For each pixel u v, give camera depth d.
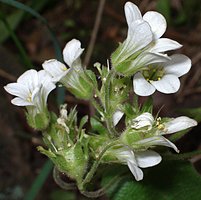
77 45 0.15
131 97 0.19
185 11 0.30
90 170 0.16
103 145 0.15
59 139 0.15
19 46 0.23
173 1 0.30
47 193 0.24
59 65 0.16
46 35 0.30
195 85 0.27
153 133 0.15
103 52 0.29
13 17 0.28
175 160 0.18
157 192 0.18
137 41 0.14
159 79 0.15
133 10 0.14
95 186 0.19
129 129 0.15
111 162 0.16
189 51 0.29
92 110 0.24
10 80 0.26
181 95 0.26
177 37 0.29
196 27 0.30
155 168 0.18
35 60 0.29
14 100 0.15
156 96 0.25
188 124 0.15
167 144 0.15
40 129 0.16
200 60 0.28
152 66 0.15
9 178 0.24
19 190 0.24
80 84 0.16
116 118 0.16
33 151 0.25
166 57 0.14
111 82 0.15
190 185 0.18
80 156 0.15
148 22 0.15
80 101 0.26
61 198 0.24
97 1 0.31
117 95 0.15
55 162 0.15
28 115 0.16
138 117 0.15
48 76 0.16
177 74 0.15
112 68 0.15
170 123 0.15
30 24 0.31
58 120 0.15
